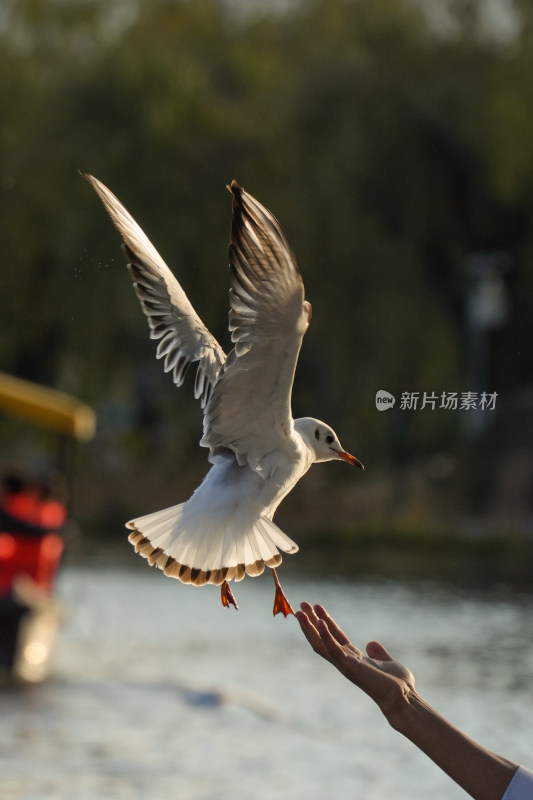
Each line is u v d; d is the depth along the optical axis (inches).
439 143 1024.9
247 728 446.6
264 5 1195.9
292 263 144.6
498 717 448.5
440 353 985.5
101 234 1010.1
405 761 401.4
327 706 479.8
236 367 155.6
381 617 685.9
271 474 164.7
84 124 1050.1
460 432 1026.1
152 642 615.5
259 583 826.8
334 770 386.3
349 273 980.6
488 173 1019.3
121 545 1025.5
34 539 532.4
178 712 469.1
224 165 1038.4
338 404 981.8
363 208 996.6
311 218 978.1
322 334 973.2
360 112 1008.9
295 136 1017.5
